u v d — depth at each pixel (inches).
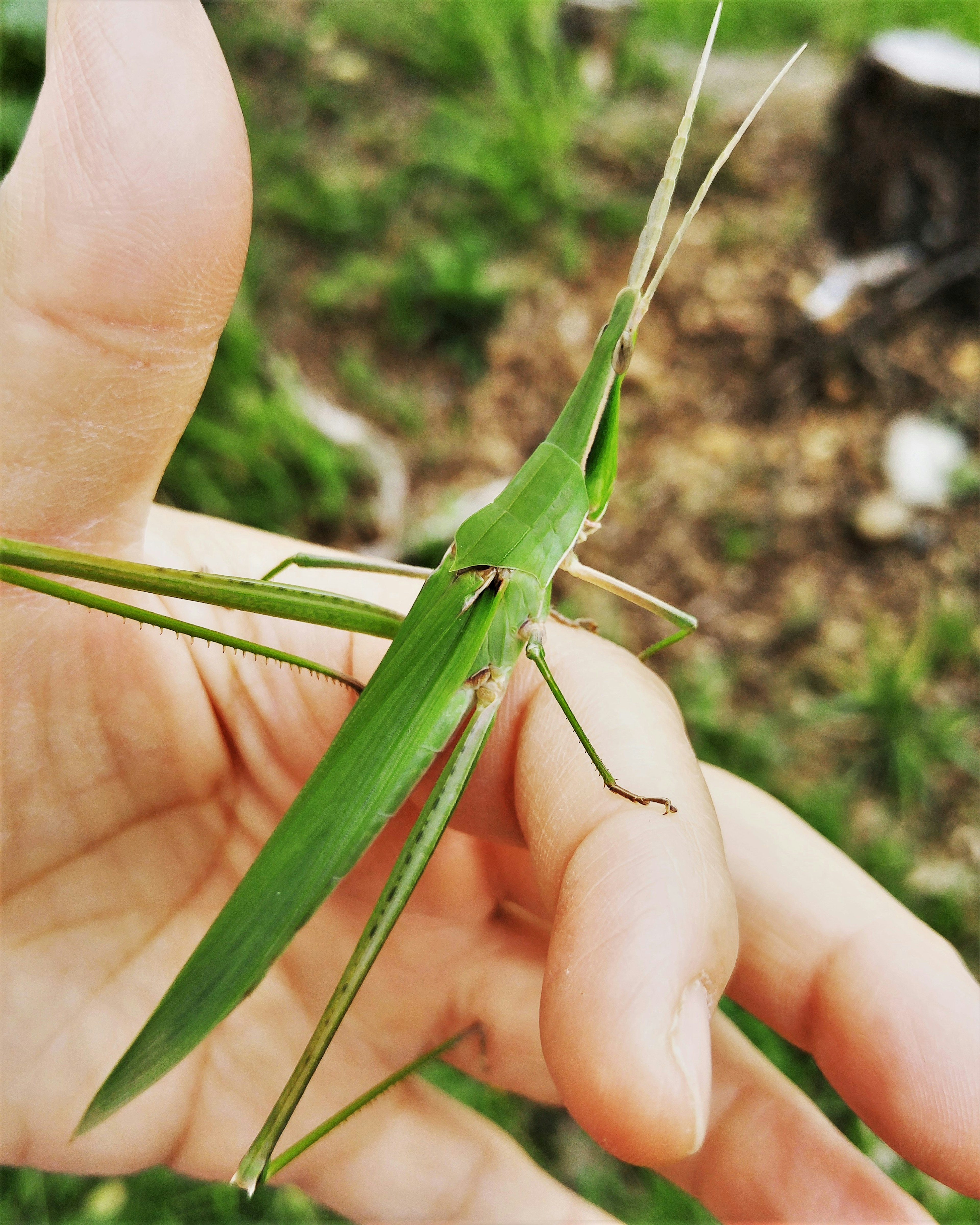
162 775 5.2
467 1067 5.7
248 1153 4.2
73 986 5.1
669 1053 3.8
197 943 5.3
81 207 4.1
